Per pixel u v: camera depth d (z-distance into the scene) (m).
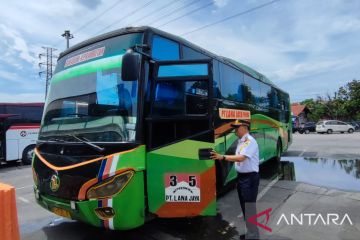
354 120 59.47
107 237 5.41
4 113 15.51
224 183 6.91
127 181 4.37
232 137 7.50
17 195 8.85
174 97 5.09
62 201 4.67
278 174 10.76
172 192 4.70
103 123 4.72
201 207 4.76
